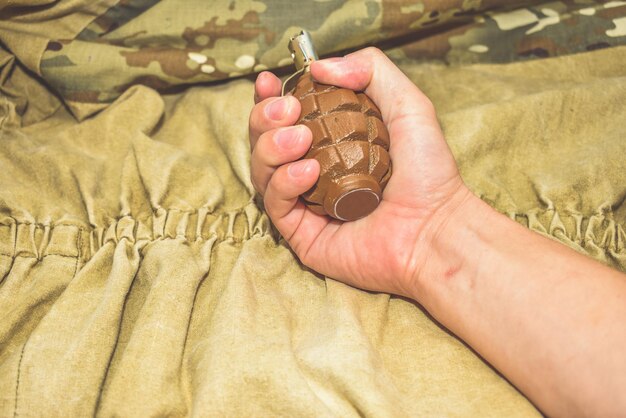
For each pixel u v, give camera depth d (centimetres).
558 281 36
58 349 39
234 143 51
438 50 58
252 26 54
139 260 45
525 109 51
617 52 56
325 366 36
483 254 38
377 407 34
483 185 48
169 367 37
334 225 43
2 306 42
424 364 39
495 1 56
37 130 55
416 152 41
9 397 36
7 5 50
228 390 35
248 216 47
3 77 53
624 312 33
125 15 53
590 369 33
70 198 49
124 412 35
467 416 36
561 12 58
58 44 52
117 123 53
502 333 36
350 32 54
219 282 44
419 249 41
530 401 36
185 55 54
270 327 39
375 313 42
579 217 46
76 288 43
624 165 47
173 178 49
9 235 45
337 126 39
